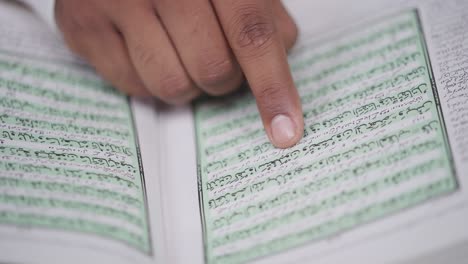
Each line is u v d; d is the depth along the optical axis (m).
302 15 0.45
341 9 0.45
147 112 0.43
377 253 0.36
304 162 0.39
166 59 0.42
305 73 0.43
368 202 0.37
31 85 0.43
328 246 0.37
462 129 0.38
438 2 0.43
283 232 0.38
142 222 0.39
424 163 0.38
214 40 0.41
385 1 0.44
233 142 0.42
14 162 0.39
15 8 0.46
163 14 0.41
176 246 0.39
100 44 0.43
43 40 0.45
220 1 0.40
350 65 0.42
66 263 0.36
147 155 0.41
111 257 0.37
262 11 0.40
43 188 0.38
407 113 0.39
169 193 0.40
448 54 0.41
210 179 0.40
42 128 0.41
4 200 0.38
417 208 0.37
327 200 0.38
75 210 0.38
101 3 0.41
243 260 0.37
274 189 0.39
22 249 0.37
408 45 0.42
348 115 0.40
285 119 0.40
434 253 0.36
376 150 0.39
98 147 0.41
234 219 0.39
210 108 0.43
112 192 0.39
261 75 0.40
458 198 0.37
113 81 0.44
